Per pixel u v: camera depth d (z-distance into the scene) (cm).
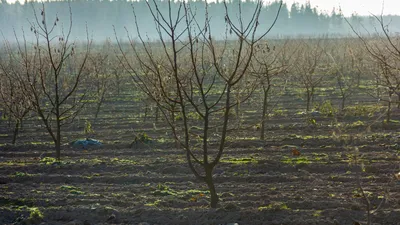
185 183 1068
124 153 1415
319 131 1688
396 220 765
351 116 1912
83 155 1409
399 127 1702
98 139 1662
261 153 1364
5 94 1678
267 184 1043
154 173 1154
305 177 1080
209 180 834
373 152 1320
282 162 1206
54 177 1113
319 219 770
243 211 806
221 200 919
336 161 1213
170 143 1499
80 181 1104
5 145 1543
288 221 763
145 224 774
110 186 1057
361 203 871
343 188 984
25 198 945
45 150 1510
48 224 798
